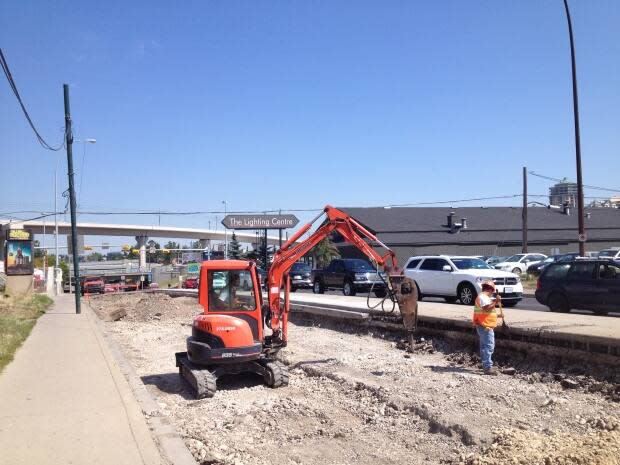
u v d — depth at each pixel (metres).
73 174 27.55
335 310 18.50
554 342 10.80
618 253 33.25
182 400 10.88
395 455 7.36
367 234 12.34
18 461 6.48
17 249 35.81
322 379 11.74
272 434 8.45
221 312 11.53
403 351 13.95
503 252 64.56
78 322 22.31
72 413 8.44
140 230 93.19
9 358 13.20
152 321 26.44
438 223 67.00
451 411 8.38
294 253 12.01
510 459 6.41
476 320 10.95
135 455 6.64
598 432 7.04
